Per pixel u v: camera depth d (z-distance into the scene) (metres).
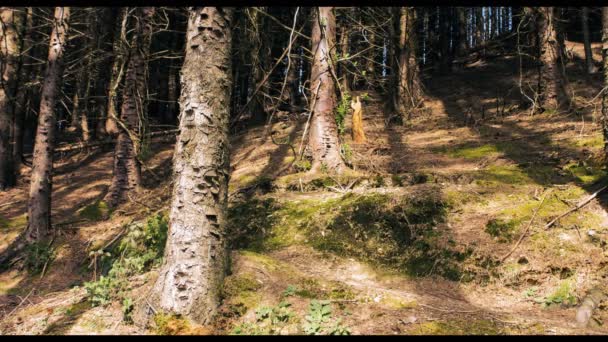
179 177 4.76
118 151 12.96
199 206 4.68
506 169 8.48
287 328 4.33
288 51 5.27
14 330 5.10
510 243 5.92
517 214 6.38
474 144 11.48
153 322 4.45
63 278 8.32
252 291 4.89
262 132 16.31
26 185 16.27
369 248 6.60
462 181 8.06
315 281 5.17
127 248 7.36
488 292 5.34
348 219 7.25
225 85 4.94
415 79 19.14
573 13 24.27
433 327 4.07
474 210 6.86
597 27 25.75
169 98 25.62
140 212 10.95
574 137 10.00
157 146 20.81
